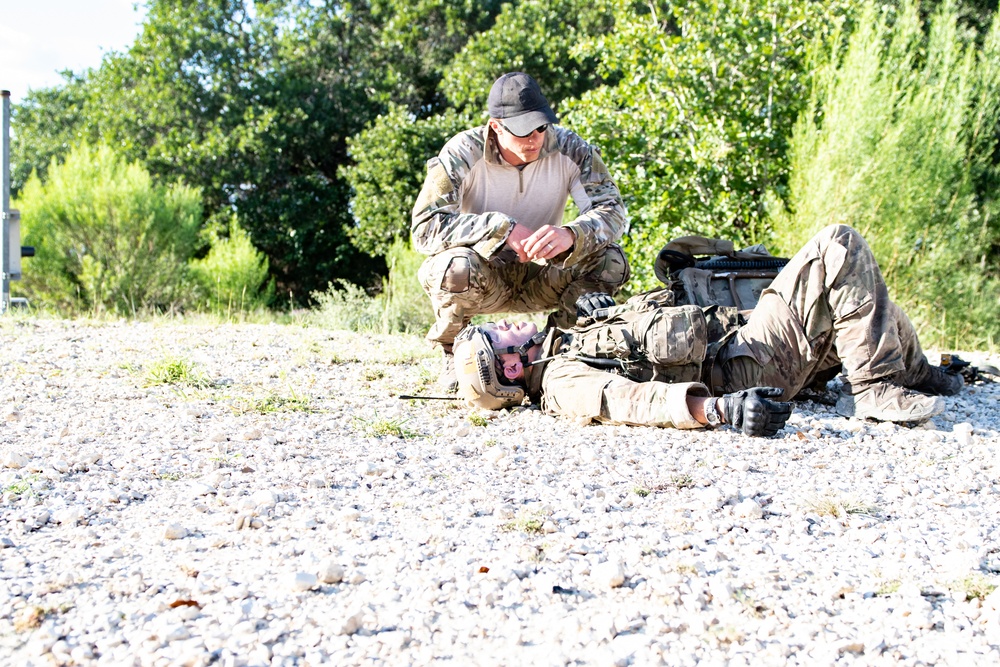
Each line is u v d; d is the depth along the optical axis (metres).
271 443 3.53
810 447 3.47
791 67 10.26
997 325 8.55
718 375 3.90
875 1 10.55
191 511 2.70
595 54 11.41
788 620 1.97
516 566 2.24
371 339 6.93
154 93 22.16
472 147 4.52
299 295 23.89
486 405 4.06
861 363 3.79
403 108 20.38
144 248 13.29
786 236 8.67
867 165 8.25
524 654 1.82
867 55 8.66
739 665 1.78
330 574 2.16
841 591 2.12
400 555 2.32
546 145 4.57
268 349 6.13
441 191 4.48
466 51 20.20
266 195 23.17
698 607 2.03
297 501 2.79
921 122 8.72
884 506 2.78
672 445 3.48
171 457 3.30
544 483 3.00
